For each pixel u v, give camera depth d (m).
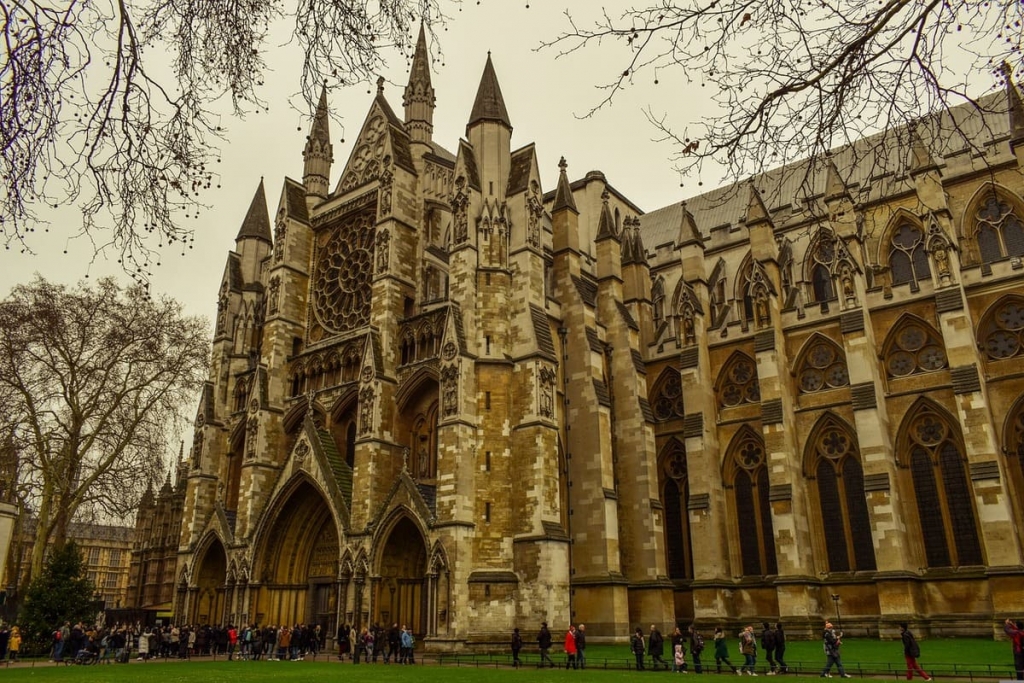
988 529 43.00
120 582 161.62
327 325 60.00
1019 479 45.62
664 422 61.50
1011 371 47.50
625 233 68.19
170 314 58.50
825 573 50.88
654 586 51.72
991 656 33.69
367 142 65.62
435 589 42.72
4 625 51.50
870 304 53.47
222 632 50.09
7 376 52.44
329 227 63.75
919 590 46.16
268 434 56.72
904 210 56.75
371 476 47.88
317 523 53.66
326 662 41.00
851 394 50.81
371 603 44.66
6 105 9.67
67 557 50.41
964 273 50.69
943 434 48.72
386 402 50.41
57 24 9.80
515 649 35.94
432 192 58.03
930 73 10.41
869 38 10.34
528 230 51.22
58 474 52.75
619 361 58.16
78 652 42.19
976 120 57.66
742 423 57.44
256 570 51.94
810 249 63.22
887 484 47.06
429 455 50.22
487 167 52.56
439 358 49.06
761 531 54.81
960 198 55.50
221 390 64.62
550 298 54.69
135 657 48.50
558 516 45.19
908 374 51.03
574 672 32.09
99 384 56.25
